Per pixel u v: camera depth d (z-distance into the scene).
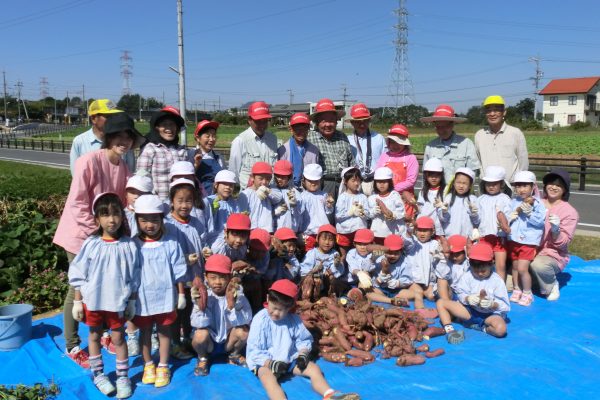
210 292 4.43
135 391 4.04
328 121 6.76
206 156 6.46
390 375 4.19
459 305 5.24
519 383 3.98
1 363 4.49
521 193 5.95
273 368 4.03
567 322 5.29
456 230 6.34
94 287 3.93
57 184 12.11
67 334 4.55
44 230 7.28
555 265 6.09
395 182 6.79
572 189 17.48
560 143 35.50
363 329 4.91
